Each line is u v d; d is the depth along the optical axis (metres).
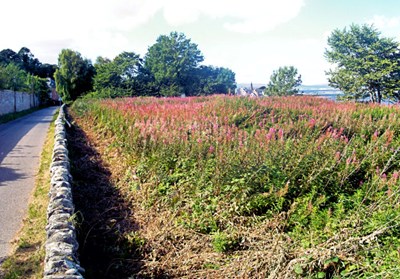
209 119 10.21
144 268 4.93
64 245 4.28
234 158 6.59
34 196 7.38
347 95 37.75
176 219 5.98
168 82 51.88
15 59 86.50
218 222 5.68
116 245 5.46
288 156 6.50
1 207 6.79
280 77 48.47
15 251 5.06
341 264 4.33
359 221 5.01
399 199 5.36
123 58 46.59
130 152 9.34
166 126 9.79
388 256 4.34
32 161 10.88
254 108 12.12
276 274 4.29
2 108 28.92
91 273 4.72
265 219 5.52
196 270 4.81
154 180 7.31
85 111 23.77
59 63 59.00
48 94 66.62
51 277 3.60
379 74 35.25
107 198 7.34
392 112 12.08
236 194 5.98
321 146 6.91
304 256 4.41
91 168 9.30
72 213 5.36
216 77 57.97
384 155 7.13
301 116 10.66
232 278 4.54
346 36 38.84
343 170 6.40
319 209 5.78
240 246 5.16
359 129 9.93
